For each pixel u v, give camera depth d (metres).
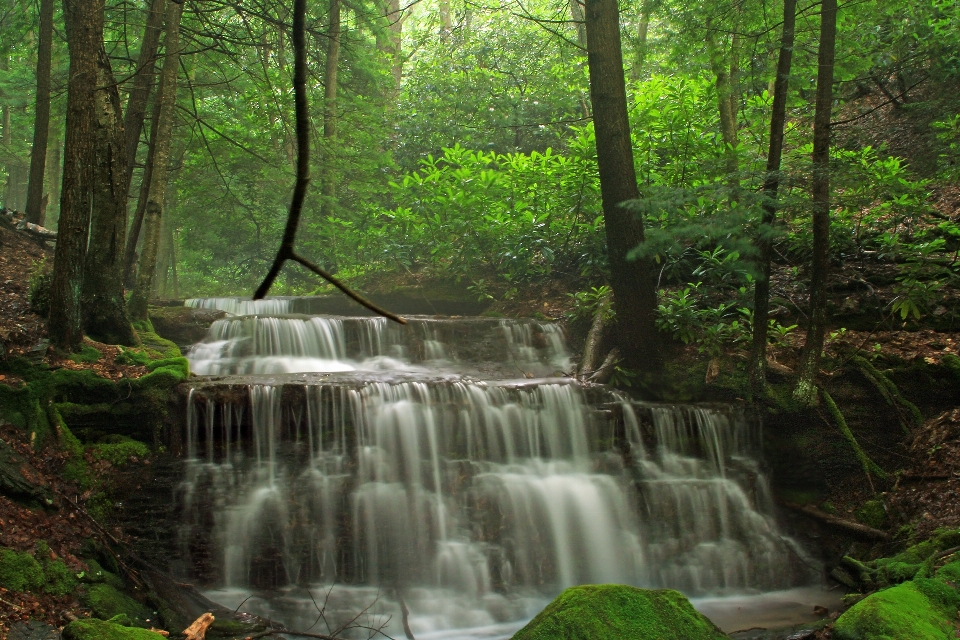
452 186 13.05
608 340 10.61
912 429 8.80
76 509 6.55
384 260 14.10
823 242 8.84
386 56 19.08
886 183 9.81
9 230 11.85
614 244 9.96
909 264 9.91
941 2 12.68
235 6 11.65
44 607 5.34
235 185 18.80
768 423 9.04
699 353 9.91
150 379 7.65
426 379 8.52
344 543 7.36
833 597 7.57
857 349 9.45
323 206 16.33
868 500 8.45
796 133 13.27
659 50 11.73
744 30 10.25
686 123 11.87
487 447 8.27
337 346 10.59
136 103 12.03
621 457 8.57
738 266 8.70
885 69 12.78
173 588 6.57
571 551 7.78
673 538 8.15
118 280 8.98
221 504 7.30
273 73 16.30
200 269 23.94
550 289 12.63
